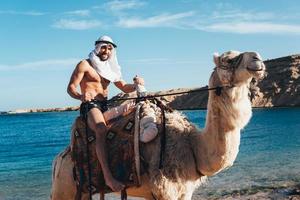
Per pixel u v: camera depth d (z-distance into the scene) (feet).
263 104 376.27
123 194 21.04
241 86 18.67
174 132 20.57
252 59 18.08
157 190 20.21
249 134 153.99
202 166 19.97
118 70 23.68
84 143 21.84
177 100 405.39
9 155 141.38
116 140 21.34
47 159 121.29
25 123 433.89
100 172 21.66
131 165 20.77
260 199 42.52
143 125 20.70
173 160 20.15
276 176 56.34
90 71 22.88
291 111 320.29
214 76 19.39
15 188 63.82
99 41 23.18
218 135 19.19
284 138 128.67
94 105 21.76
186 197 20.57
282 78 382.83
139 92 22.81
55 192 22.90
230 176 57.41
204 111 374.43
